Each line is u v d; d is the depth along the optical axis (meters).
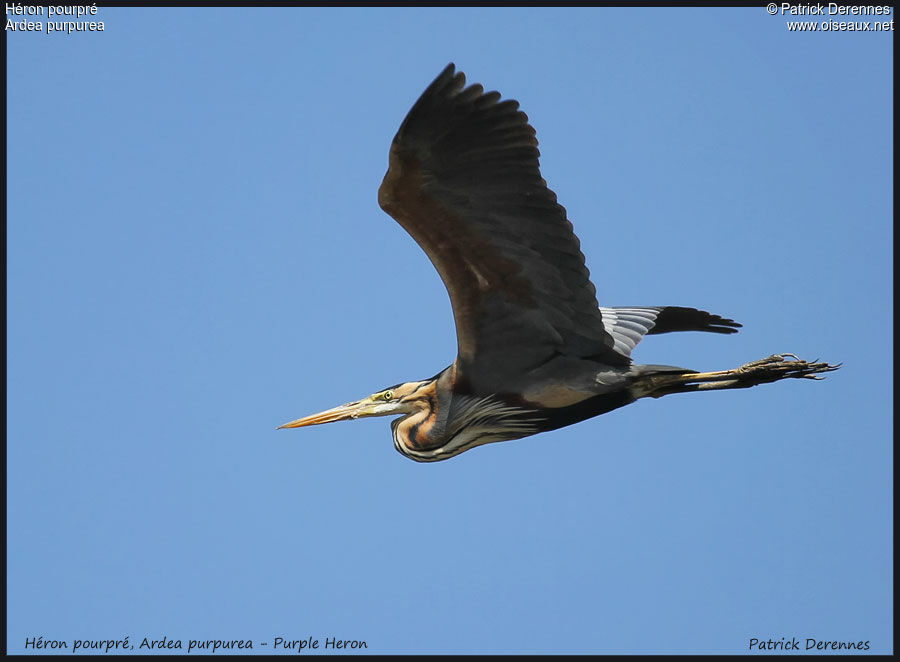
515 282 12.24
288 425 14.17
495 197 11.56
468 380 13.13
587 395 12.79
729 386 12.66
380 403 13.96
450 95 11.09
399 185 11.57
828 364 12.42
